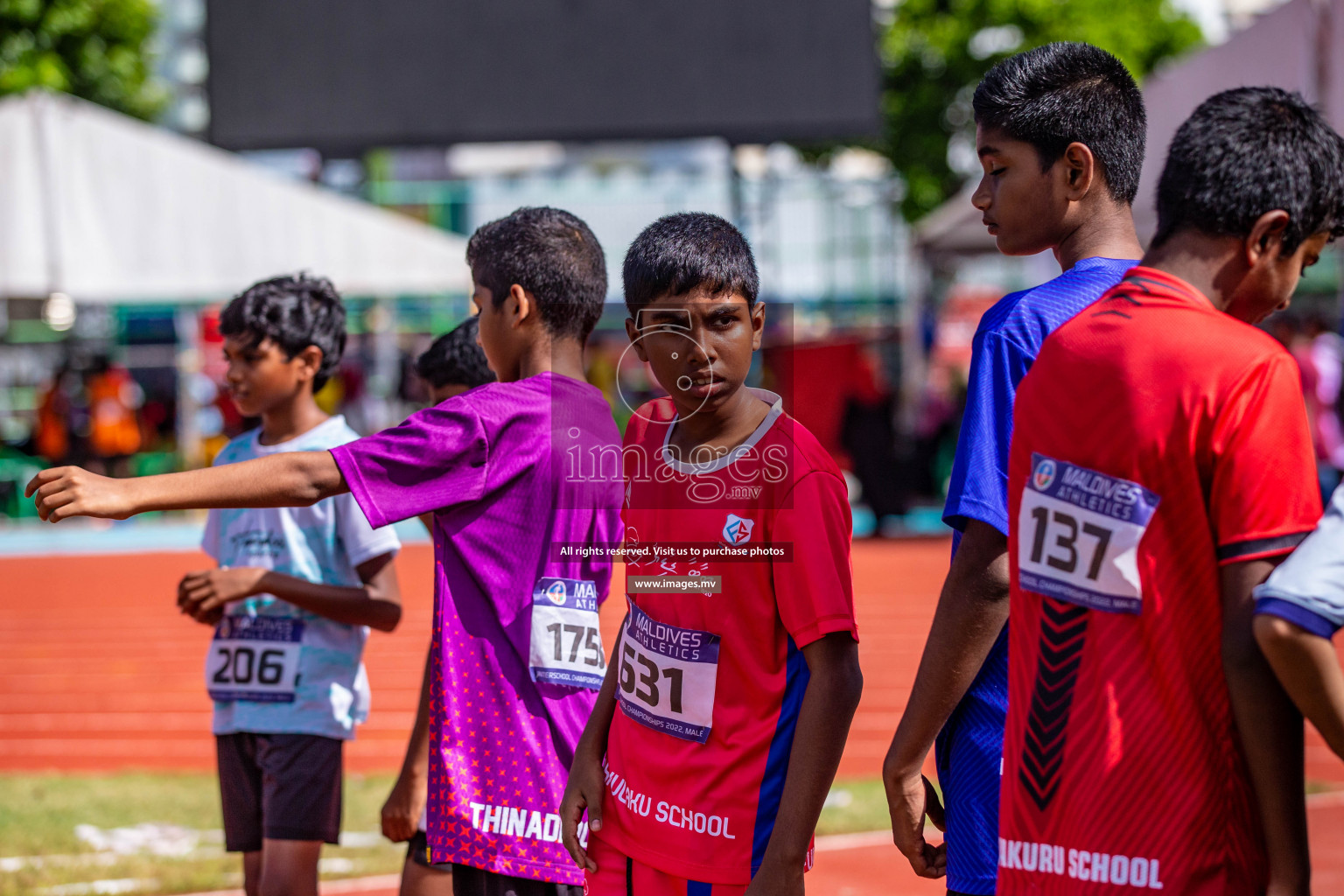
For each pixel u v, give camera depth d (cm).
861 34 4081
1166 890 318
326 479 444
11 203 2302
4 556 2845
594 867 434
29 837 971
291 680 610
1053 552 337
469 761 459
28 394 3744
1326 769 1147
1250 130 331
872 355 3750
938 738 435
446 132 4175
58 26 4275
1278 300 344
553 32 4141
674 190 4650
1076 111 412
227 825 628
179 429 3350
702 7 4109
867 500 2866
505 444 466
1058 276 416
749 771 403
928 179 5075
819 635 389
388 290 2642
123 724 1452
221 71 4144
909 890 837
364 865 895
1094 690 327
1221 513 316
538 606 466
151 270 2428
